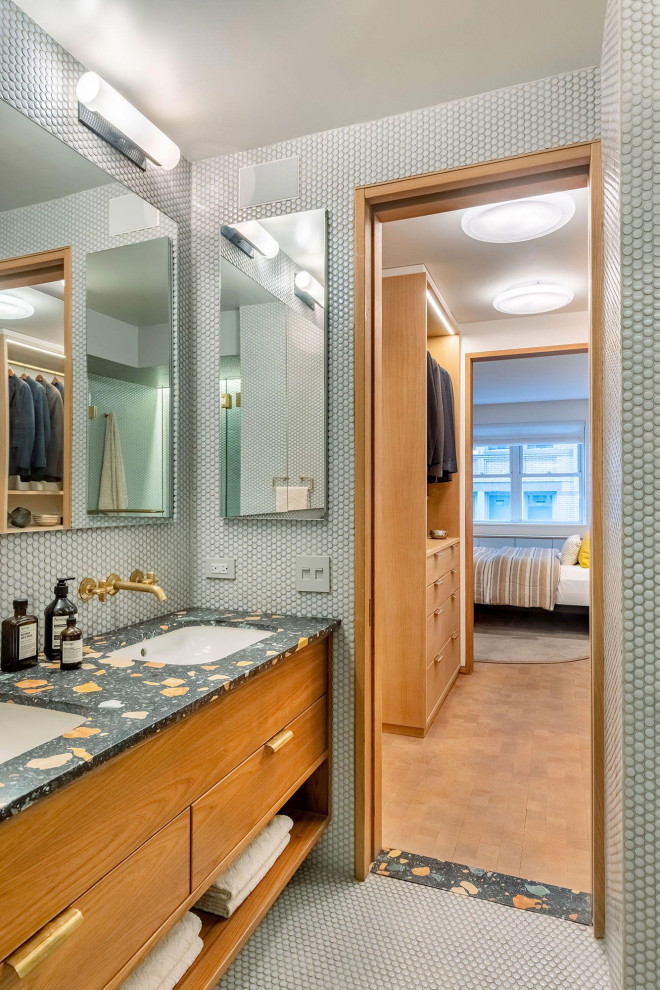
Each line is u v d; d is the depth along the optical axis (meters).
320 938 1.66
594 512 1.70
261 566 2.07
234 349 2.10
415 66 1.66
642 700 1.32
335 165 1.96
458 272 3.37
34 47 1.47
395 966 1.55
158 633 1.77
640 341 1.31
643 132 1.30
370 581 2.00
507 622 6.14
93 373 1.67
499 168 1.76
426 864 2.01
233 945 1.38
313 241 1.98
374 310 2.03
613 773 1.49
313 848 2.01
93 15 1.45
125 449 1.81
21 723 1.15
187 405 2.13
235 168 2.10
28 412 1.45
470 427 4.39
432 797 2.49
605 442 1.62
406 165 1.87
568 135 1.69
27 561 1.46
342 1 1.43
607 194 1.56
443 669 3.70
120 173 1.79
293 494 2.02
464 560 4.39
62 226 1.56
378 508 2.06
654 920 1.31
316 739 1.86
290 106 1.83
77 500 1.62
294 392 2.01
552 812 2.37
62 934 0.85
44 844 0.85
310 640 1.71
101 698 1.16
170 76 1.69
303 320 2.00
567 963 1.56
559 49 1.60
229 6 1.43
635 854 1.33
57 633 1.43
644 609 1.32
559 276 3.43
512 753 2.94
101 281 1.70
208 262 2.14
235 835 1.37
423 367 3.24
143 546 1.90
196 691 1.20
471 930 1.69
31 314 1.46
